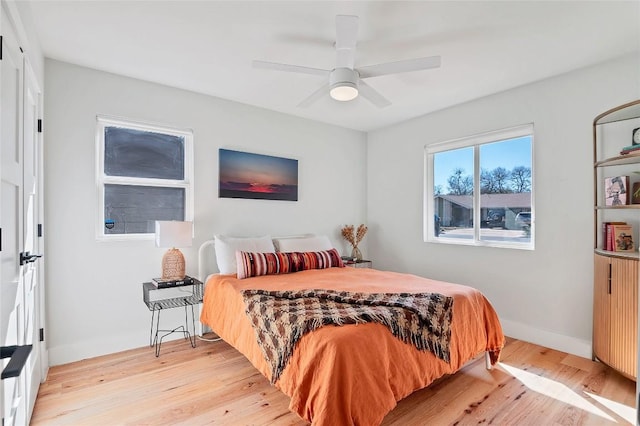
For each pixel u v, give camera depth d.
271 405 2.02
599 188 2.63
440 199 3.94
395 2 1.87
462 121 3.56
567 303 2.82
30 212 1.92
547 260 2.94
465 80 2.95
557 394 2.15
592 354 2.62
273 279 2.82
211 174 3.35
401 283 2.65
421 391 2.18
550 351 2.84
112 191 2.90
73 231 2.65
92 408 1.98
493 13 1.98
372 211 4.64
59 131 2.59
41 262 2.29
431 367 1.92
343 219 4.46
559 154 2.86
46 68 2.54
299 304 2.06
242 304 2.33
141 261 2.96
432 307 2.03
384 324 1.76
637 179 2.43
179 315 3.15
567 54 2.48
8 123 1.36
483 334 2.38
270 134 3.77
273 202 3.80
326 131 4.28
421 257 4.02
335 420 1.45
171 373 2.43
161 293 3.06
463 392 2.17
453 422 1.86
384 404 1.59
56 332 2.57
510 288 3.21
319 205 4.21
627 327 2.21
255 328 2.09
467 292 2.40
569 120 2.80
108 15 2.00
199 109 3.27
